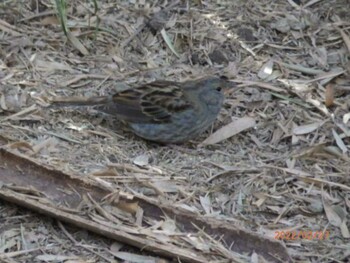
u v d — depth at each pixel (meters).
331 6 14.13
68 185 10.23
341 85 12.81
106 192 10.14
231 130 11.75
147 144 11.50
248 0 14.05
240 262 9.53
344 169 11.19
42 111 11.62
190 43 13.26
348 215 10.52
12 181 10.26
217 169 11.00
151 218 9.98
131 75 12.62
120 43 13.12
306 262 9.72
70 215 9.80
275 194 10.69
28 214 10.02
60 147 11.06
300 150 11.46
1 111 11.54
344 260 9.79
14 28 13.07
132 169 10.78
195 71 12.86
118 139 11.46
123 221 9.92
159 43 13.25
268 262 9.55
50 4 13.55
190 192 10.54
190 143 11.64
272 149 11.57
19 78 12.19
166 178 10.72
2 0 13.48
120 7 13.69
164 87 11.48
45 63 12.54
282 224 10.27
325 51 13.36
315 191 10.80
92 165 10.77
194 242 9.72
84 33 13.11
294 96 12.54
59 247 9.66
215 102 11.58
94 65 12.70
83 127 11.53
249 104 12.32
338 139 11.74
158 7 13.77
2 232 9.77
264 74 12.90
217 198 10.52
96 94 12.13
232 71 12.90
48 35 13.03
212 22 13.60
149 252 9.65
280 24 13.66
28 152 10.84
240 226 10.06
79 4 13.65
